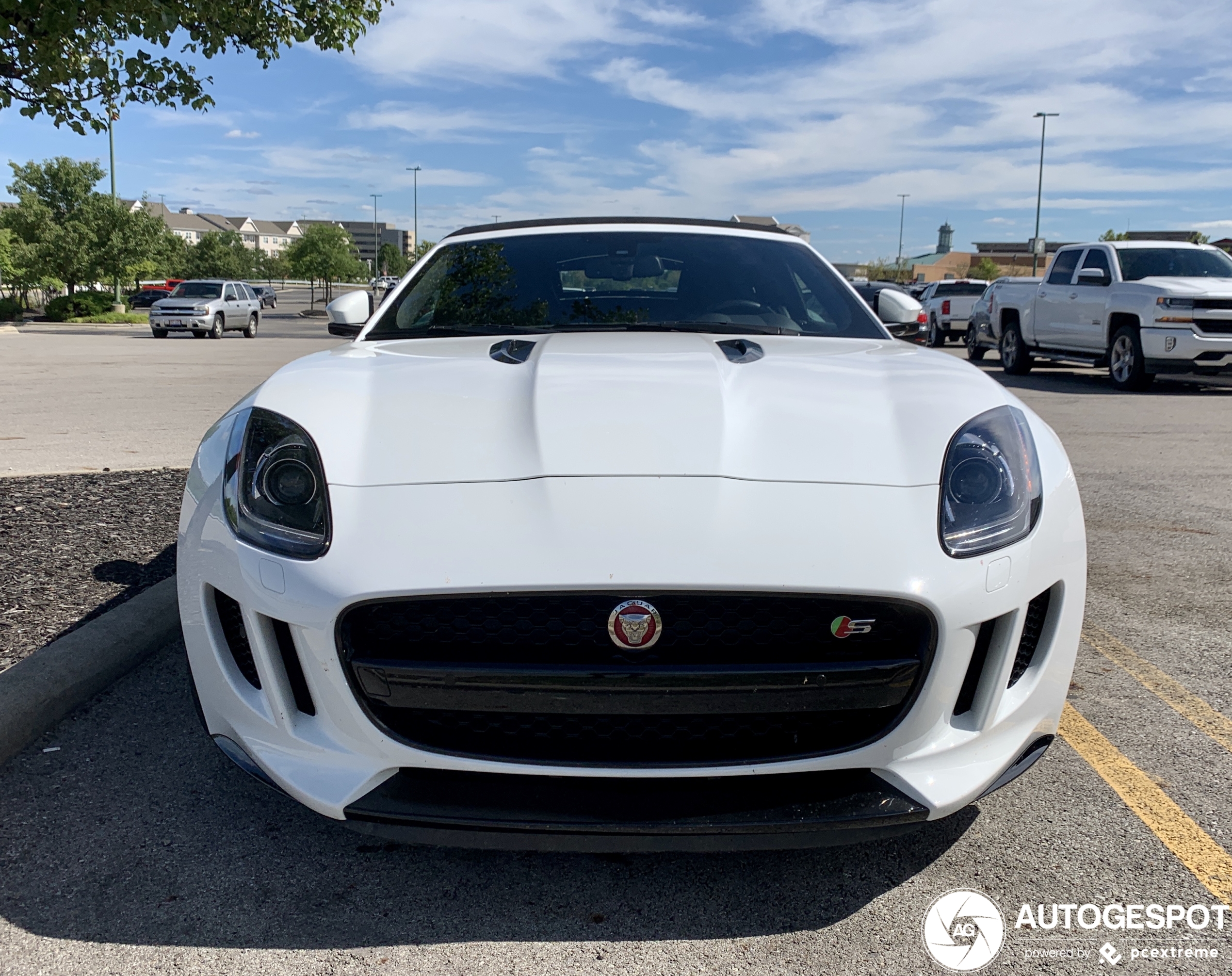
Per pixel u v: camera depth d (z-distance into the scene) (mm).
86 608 3258
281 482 1908
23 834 2078
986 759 1852
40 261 36531
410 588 1701
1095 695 2838
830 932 1771
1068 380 13195
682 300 3057
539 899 1873
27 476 5641
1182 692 2859
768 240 3508
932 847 2051
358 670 1760
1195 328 10641
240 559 1860
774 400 2104
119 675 2896
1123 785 2309
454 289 3152
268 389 2219
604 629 1720
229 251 90438
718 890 1904
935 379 2271
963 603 1750
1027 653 1956
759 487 1821
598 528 1734
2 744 2387
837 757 1760
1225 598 3729
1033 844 2061
